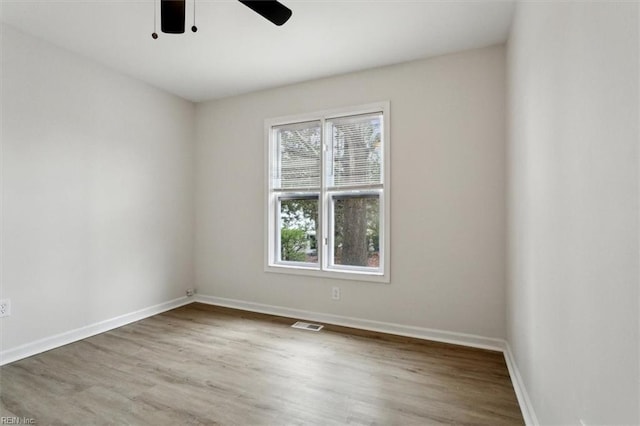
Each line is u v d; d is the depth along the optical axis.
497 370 2.45
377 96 3.27
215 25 2.56
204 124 4.20
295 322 3.51
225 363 2.56
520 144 2.13
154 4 2.31
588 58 1.04
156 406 2.00
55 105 2.86
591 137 1.02
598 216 0.97
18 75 2.61
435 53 2.98
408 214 3.13
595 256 0.99
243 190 3.99
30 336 2.69
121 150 3.41
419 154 3.09
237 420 1.87
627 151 0.79
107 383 2.26
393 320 3.21
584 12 1.07
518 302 2.21
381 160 3.31
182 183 4.11
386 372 2.42
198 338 3.07
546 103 1.52
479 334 2.88
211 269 4.18
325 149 3.54
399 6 2.32
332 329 3.31
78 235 3.03
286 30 2.63
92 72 3.14
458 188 2.95
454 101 2.96
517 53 2.22
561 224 1.31
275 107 3.80
